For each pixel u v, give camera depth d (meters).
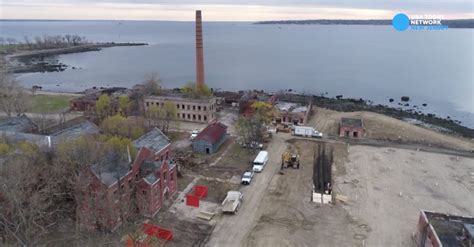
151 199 48.66
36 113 101.00
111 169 46.81
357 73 196.38
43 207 43.06
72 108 106.00
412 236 46.72
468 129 101.12
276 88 160.88
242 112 102.50
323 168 67.31
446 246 37.34
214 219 49.69
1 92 103.19
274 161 70.56
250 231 47.09
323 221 49.81
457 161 72.88
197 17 108.44
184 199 54.62
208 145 73.81
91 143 51.34
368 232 47.38
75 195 46.12
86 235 44.31
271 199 55.62
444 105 132.88
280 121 96.81
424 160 72.88
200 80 112.88
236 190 58.38
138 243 41.00
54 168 47.84
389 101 138.38
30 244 39.91
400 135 88.56
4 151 50.09
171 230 46.53
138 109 96.12
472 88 158.88
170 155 63.47
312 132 85.62
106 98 92.81
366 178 63.72
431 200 56.34
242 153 74.69
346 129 86.19
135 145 56.31
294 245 44.34
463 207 54.41
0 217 41.47
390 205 54.50
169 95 102.31
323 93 151.62
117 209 45.97
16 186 41.28
